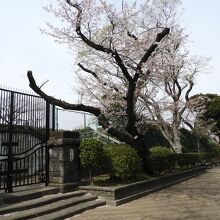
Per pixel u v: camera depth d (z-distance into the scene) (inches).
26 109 402.9
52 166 421.7
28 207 313.0
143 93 677.9
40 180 416.2
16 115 386.6
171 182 587.8
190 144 1168.2
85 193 403.2
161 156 604.7
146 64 535.2
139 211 346.3
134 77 492.1
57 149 420.2
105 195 390.3
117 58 478.3
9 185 358.3
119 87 609.0
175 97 867.4
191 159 834.2
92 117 632.4
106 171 457.4
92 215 327.6
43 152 426.0
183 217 318.7
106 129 512.7
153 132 854.5
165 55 629.3
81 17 483.5
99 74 616.7
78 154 439.2
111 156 450.0
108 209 358.0
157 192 483.2
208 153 1220.5
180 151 857.5
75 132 442.9
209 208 361.7
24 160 390.0
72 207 343.9
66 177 411.8
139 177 498.0
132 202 399.5
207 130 1307.8
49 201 342.0
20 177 387.9
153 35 573.6
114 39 529.0
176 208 361.7
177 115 890.7
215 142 1592.0
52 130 452.4
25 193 347.9
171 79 804.0
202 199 420.5
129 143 526.0
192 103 1037.8
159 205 379.2
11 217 275.4
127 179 474.0
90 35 521.3
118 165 442.9
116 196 385.1
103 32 528.4
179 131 986.1
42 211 304.8
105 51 480.4
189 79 911.0
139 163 483.8
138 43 554.6
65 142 416.5
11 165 366.3
